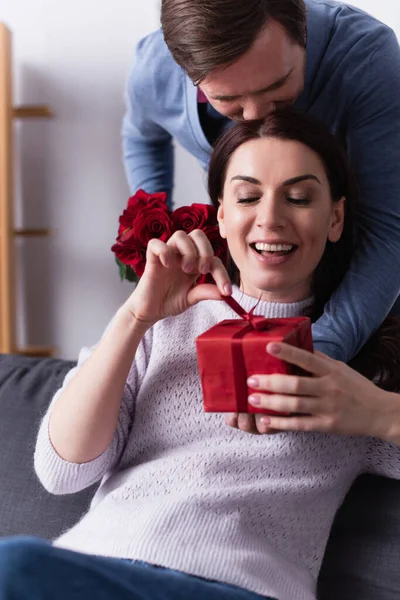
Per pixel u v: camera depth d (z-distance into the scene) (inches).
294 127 44.2
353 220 49.0
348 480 45.0
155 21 108.0
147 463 43.3
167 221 51.5
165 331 46.5
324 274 48.8
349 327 45.2
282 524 41.7
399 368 47.0
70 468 43.5
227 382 36.6
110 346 43.1
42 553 29.8
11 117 105.2
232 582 37.2
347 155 50.3
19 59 112.3
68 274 115.4
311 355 36.6
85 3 109.6
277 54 42.5
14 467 52.2
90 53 110.5
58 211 114.4
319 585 44.2
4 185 104.7
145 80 62.3
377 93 50.7
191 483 41.4
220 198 48.3
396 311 59.2
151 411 44.9
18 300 117.0
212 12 40.9
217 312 46.7
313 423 38.0
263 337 35.4
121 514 40.4
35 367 57.3
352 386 38.4
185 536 38.5
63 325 116.7
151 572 34.1
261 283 44.8
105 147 112.0
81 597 30.3
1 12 112.0
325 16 52.4
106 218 113.3
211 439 43.3
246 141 45.1
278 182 43.5
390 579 43.3
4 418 54.2
